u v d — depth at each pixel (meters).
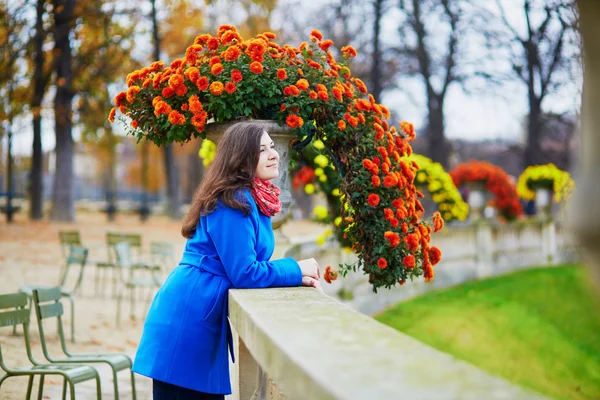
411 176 3.78
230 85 3.45
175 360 2.71
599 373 10.00
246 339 2.17
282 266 2.80
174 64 3.68
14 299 4.04
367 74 31.48
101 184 70.62
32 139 28.03
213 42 3.61
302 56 3.93
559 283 15.45
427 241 3.80
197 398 2.80
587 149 0.75
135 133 3.73
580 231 0.72
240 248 2.70
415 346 1.62
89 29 28.19
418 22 30.80
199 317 2.74
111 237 11.02
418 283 14.07
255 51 3.55
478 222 17.34
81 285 11.56
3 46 24.92
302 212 37.03
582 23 0.78
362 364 1.41
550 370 9.98
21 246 17.00
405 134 4.01
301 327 1.88
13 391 5.11
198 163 46.44
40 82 26.17
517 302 13.68
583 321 12.00
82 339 7.41
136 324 8.59
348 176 3.75
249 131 2.83
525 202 30.03
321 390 1.27
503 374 9.58
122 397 5.23
